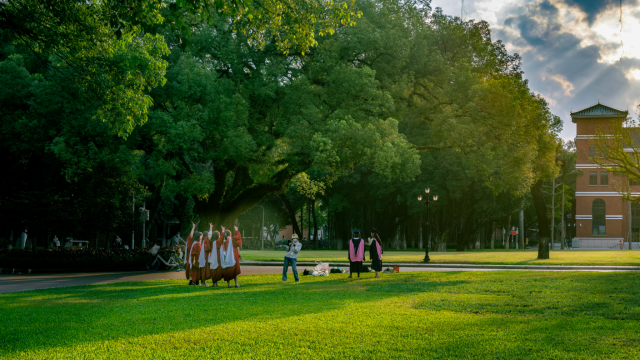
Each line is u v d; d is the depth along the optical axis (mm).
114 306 10664
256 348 6668
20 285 17812
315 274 20375
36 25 12844
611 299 10883
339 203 63062
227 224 29891
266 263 31953
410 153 23016
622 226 79125
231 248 15547
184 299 11875
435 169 50594
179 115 22031
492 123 26891
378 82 23438
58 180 26719
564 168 82000
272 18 13047
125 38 13055
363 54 25641
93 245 53281
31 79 22656
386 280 16875
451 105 26906
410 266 29438
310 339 7133
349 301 11102
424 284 14969
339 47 24078
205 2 9664
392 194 59688
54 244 42188
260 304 10727
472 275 18562
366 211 64188
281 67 24734
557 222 100750
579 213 80500
